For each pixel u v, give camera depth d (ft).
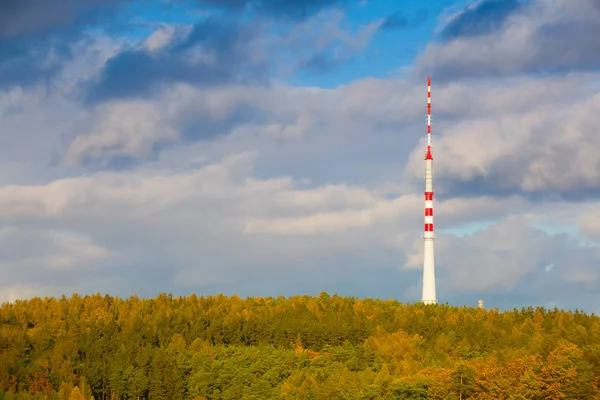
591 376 650.84
